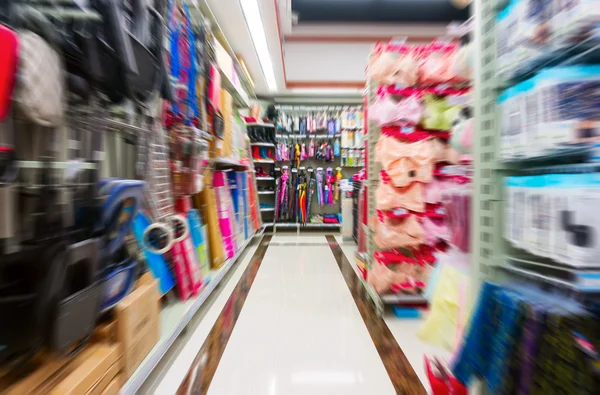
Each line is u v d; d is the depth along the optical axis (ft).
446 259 3.38
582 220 1.56
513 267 2.08
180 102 5.69
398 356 4.75
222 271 7.32
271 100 18.84
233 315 6.32
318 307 6.74
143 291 3.78
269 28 10.39
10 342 2.17
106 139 4.72
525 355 1.69
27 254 2.22
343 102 19.12
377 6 14.39
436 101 6.29
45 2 2.74
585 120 1.59
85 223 2.85
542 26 1.77
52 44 2.50
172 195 5.70
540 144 1.73
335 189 18.47
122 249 3.61
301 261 10.99
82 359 2.81
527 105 1.84
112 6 2.95
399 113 6.08
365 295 7.51
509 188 2.07
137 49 3.55
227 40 10.77
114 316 3.25
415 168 5.98
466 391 2.67
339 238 16.12
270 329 5.69
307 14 14.85
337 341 5.23
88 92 3.21
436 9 14.40
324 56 16.83
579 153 1.70
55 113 2.55
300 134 18.39
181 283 5.60
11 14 2.18
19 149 2.57
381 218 6.26
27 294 2.18
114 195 3.03
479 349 2.00
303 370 4.40
